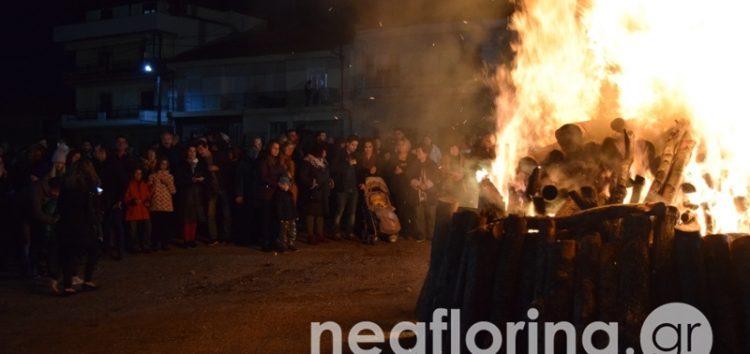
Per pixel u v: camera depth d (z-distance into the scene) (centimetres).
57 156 1007
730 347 472
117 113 4453
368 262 1101
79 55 4731
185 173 1291
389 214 1328
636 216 497
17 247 1044
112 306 823
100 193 1148
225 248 1278
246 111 3772
